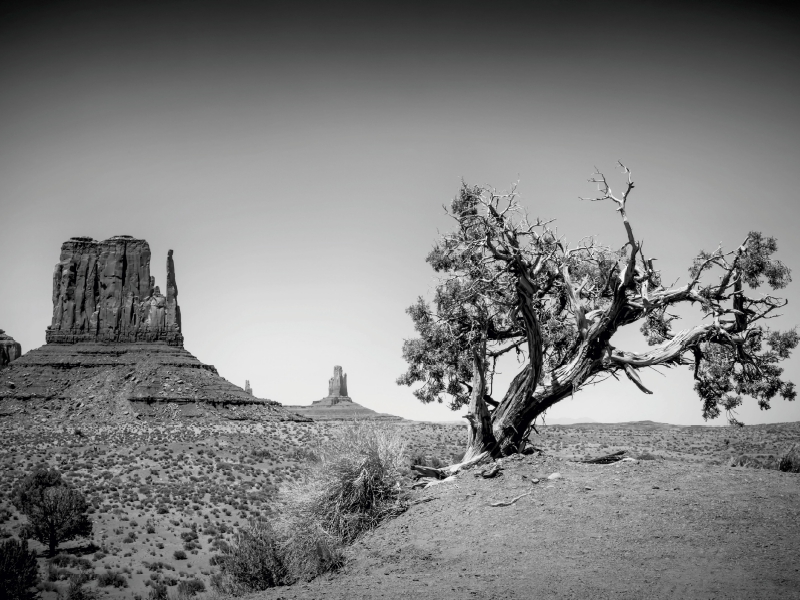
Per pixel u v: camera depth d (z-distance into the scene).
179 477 68.12
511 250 18.23
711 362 20.05
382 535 14.77
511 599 9.68
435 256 21.62
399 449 16.98
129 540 40.66
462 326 19.94
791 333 19.45
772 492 13.41
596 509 13.61
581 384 19.12
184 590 28.86
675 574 10.07
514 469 16.94
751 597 8.84
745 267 19.00
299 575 13.80
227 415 131.38
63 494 39.19
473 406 18.84
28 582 24.88
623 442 71.75
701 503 13.11
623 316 18.89
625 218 17.41
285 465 80.19
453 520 14.60
